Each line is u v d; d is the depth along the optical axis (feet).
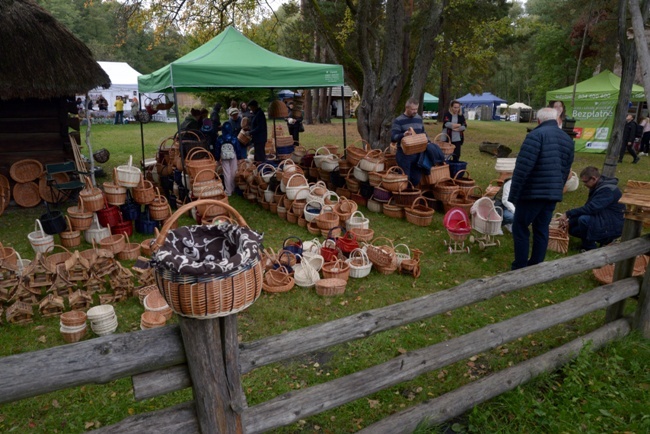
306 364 11.46
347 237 18.43
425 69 35.40
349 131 75.46
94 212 19.57
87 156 42.11
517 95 244.01
